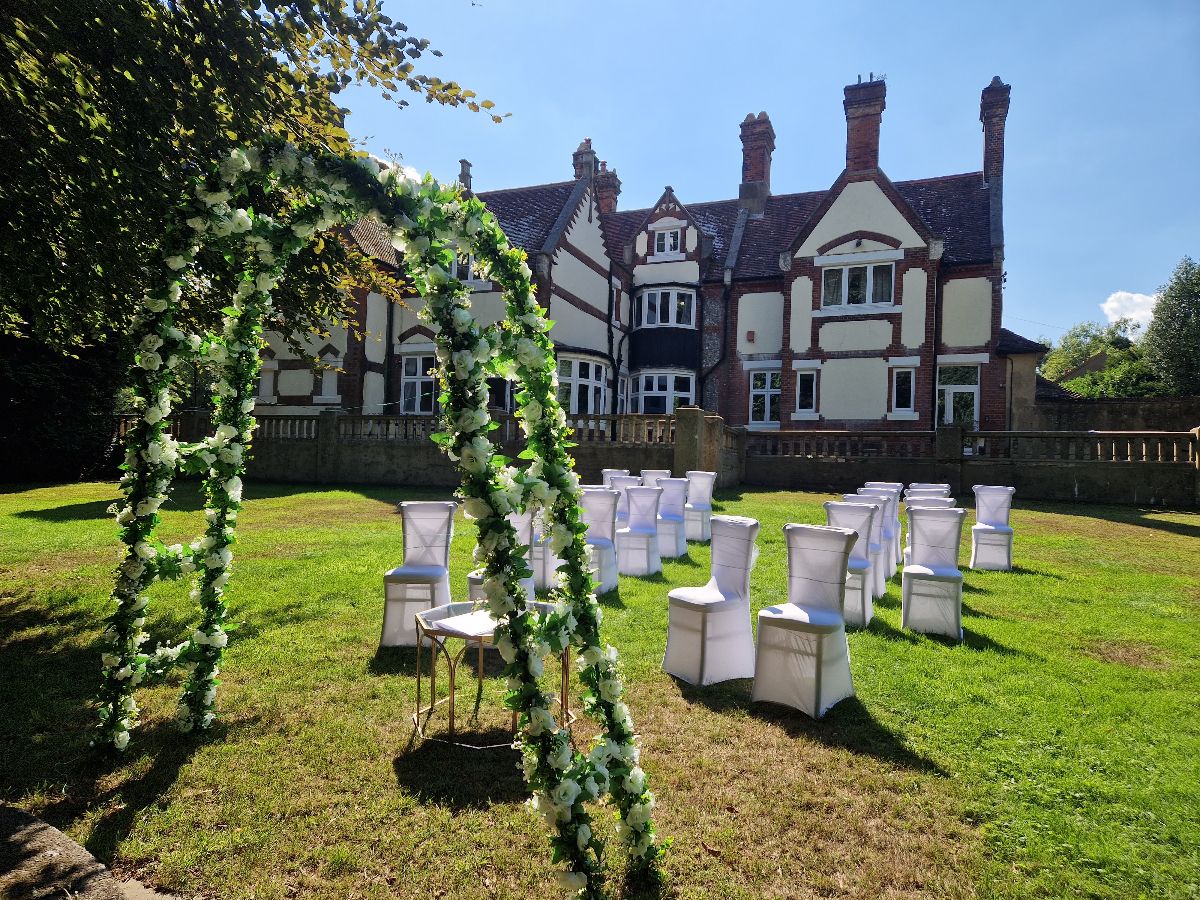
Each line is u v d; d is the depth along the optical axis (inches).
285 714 159.6
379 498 597.3
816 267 886.4
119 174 169.0
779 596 266.5
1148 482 565.0
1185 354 1551.4
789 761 140.5
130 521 138.9
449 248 106.7
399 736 149.6
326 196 119.3
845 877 105.0
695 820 119.8
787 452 763.4
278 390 919.0
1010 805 124.1
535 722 95.0
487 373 108.4
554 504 105.4
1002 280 833.5
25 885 89.7
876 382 853.2
